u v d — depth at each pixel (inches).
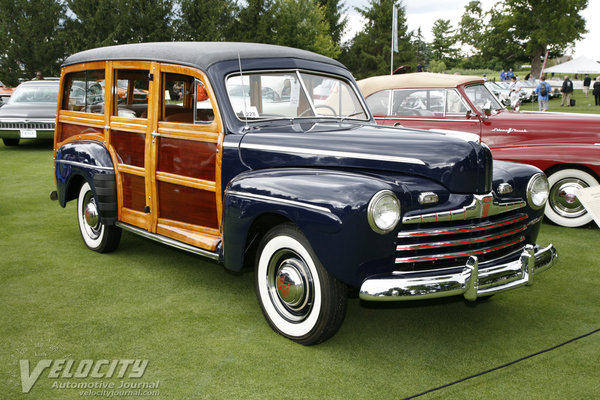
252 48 152.5
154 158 156.6
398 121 286.2
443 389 105.0
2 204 267.0
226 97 139.3
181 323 133.6
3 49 1430.9
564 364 115.6
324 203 108.8
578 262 187.2
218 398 101.0
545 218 241.8
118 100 172.9
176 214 155.0
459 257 118.8
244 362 114.7
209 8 1545.3
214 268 176.4
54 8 1434.5
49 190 302.2
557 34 1862.7
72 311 139.8
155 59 154.2
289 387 105.0
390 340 127.0
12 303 144.3
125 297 150.2
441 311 145.5
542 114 257.9
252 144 132.9
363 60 2128.4
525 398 102.2
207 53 144.5
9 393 101.8
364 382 107.3
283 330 126.0
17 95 482.9
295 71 154.7
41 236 211.3
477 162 119.3
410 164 118.6
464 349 122.7
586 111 861.2
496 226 122.8
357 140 125.8
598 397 102.7
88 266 176.2
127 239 209.6
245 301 148.9
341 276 109.9
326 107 160.1
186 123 147.4
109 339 124.3
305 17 1702.8
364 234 106.4
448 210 116.5
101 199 173.5
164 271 172.6
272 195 118.2
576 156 225.0
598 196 125.7
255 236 135.2
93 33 1454.2
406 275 112.1
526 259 121.3
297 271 119.8
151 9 1480.1
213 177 142.0
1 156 425.7
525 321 138.9
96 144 178.9
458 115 270.5
